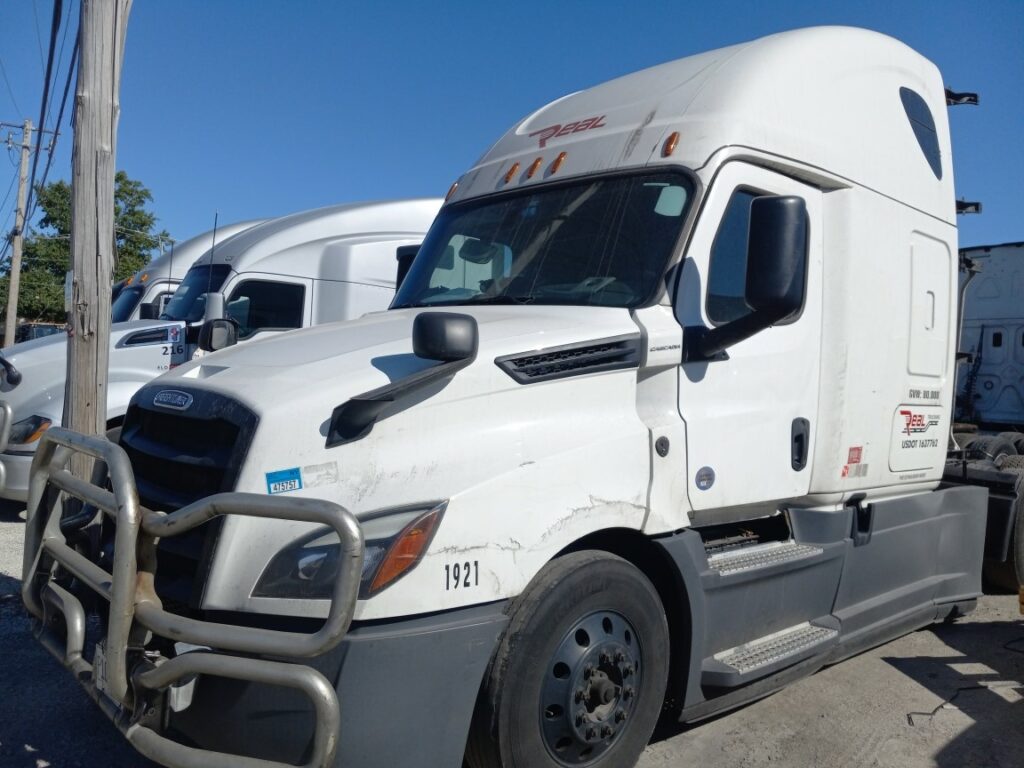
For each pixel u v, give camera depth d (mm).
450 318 3135
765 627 4332
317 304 9883
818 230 4719
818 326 4676
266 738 2781
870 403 4953
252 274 9516
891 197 5184
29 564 3592
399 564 2893
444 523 3008
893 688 5094
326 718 2594
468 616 3047
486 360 3297
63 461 3635
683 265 3947
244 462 2926
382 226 10555
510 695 3115
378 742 2826
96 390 5688
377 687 2816
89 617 3607
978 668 5465
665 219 4082
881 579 5195
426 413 3152
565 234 4355
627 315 3809
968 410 13242
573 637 3342
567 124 4918
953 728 4539
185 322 8867
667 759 4105
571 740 3348
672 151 4250
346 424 3021
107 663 2854
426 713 2912
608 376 3646
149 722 2879
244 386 3186
